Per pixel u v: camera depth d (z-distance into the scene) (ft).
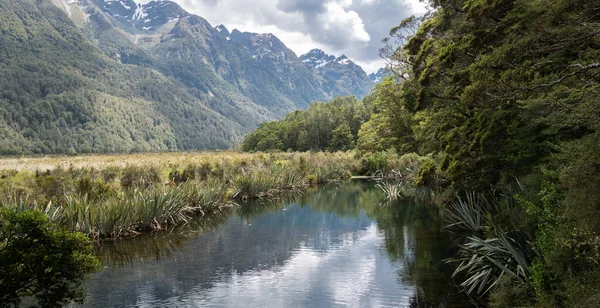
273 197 87.15
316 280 33.96
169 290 31.65
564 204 20.20
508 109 31.40
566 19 23.38
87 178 58.49
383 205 74.38
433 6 49.85
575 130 27.71
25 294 24.54
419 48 55.11
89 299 29.84
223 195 74.90
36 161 181.57
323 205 76.48
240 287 32.35
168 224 57.16
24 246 23.58
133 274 35.81
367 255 41.34
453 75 38.29
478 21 34.60
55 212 44.09
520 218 33.73
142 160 165.17
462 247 40.57
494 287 28.53
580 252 19.94
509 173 38.70
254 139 328.08
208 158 162.09
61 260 24.54
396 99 92.17
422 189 91.09
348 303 28.76
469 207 48.37
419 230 51.98
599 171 18.37
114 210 49.26
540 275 22.40
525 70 26.84
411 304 28.04
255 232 53.31
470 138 37.88
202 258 41.04
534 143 31.14
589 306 17.53
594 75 23.32
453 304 27.43
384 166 136.36
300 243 47.19
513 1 31.22
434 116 50.55
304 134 284.82
